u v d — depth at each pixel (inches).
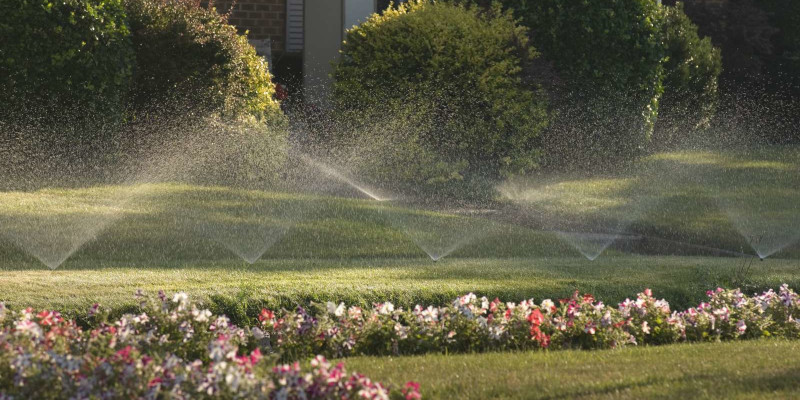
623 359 302.7
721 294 387.5
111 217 546.6
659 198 734.5
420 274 421.1
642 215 660.7
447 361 304.0
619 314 363.9
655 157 952.9
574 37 850.1
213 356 249.1
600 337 349.1
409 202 715.4
